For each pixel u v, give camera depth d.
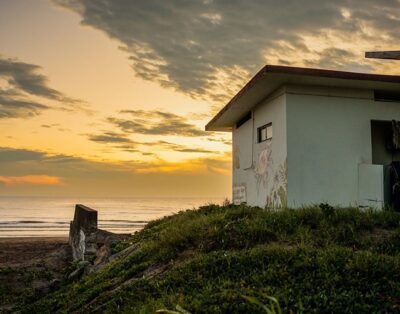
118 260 10.66
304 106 11.49
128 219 64.38
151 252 9.20
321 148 11.43
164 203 173.88
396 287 5.30
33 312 8.99
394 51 11.12
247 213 10.06
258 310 4.91
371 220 8.74
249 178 14.73
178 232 9.21
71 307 7.92
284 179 11.27
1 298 11.47
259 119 13.68
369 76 10.94
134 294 6.57
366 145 11.74
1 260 19.44
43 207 121.75
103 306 6.77
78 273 12.86
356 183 11.51
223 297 5.36
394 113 12.15
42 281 13.51
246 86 12.15
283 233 8.26
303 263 6.25
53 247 24.34
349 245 7.74
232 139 17.91
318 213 9.10
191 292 5.88
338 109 11.71
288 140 11.26
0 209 104.94
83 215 16.94
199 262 7.03
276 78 10.89
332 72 10.72
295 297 5.21
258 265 6.55
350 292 5.21
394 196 10.95
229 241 8.15
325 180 11.32
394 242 7.73
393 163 11.30
